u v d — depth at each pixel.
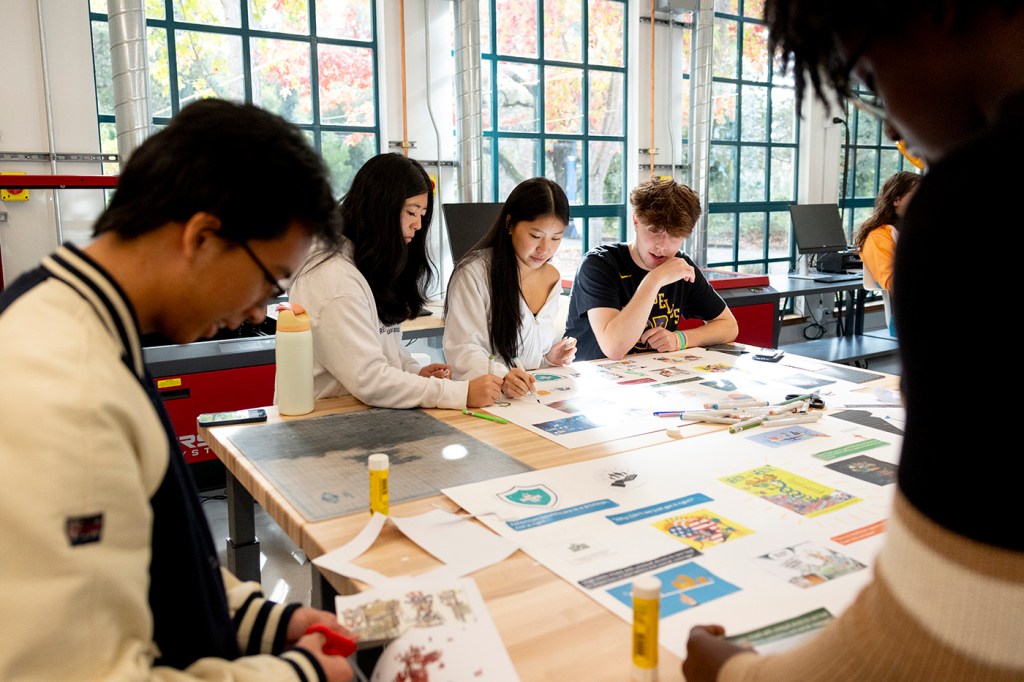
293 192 0.71
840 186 7.69
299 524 1.10
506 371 2.08
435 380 1.72
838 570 0.94
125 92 3.84
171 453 0.75
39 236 3.87
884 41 0.49
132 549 0.61
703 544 1.01
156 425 0.67
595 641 0.80
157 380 2.84
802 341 6.81
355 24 4.97
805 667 0.53
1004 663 0.42
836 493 1.19
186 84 4.48
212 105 0.71
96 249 0.70
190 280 0.71
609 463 1.33
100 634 0.58
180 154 0.68
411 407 1.71
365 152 5.13
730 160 6.95
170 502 0.71
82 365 0.60
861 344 4.78
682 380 1.96
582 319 2.66
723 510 1.13
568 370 2.09
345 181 5.08
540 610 0.86
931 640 0.44
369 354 1.74
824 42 0.54
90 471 0.57
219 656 0.79
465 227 4.42
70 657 0.56
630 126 6.34
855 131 7.68
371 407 1.73
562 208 2.10
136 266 0.70
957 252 0.42
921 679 0.45
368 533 1.05
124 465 0.60
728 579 0.92
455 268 2.22
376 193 1.84
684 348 2.40
